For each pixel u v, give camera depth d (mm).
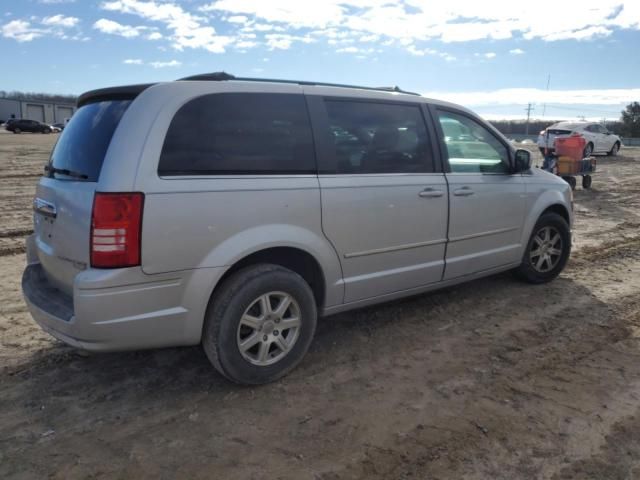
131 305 2912
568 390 3430
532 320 4590
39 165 18109
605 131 23844
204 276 3092
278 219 3338
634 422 3078
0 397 3311
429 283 4379
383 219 3885
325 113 3674
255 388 3447
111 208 2820
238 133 3264
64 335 3033
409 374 3645
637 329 4418
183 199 2984
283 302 3451
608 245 7379
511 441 2893
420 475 2623
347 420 3094
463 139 4598
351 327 4422
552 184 5438
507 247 4992
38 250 3525
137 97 3070
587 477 2619
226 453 2789
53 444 2854
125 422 3064
